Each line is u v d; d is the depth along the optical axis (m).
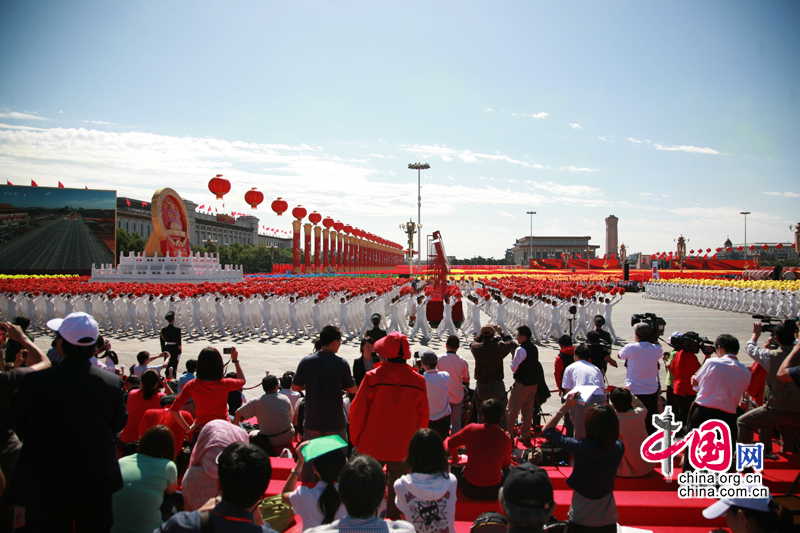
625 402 5.05
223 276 42.44
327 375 4.74
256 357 13.84
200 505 3.87
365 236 97.06
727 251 110.06
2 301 19.39
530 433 6.45
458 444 4.40
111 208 56.09
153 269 38.38
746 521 2.79
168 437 3.76
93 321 3.39
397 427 4.30
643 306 32.50
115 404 3.42
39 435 3.17
